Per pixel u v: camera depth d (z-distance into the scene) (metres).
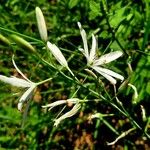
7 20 0.25
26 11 0.26
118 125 0.24
